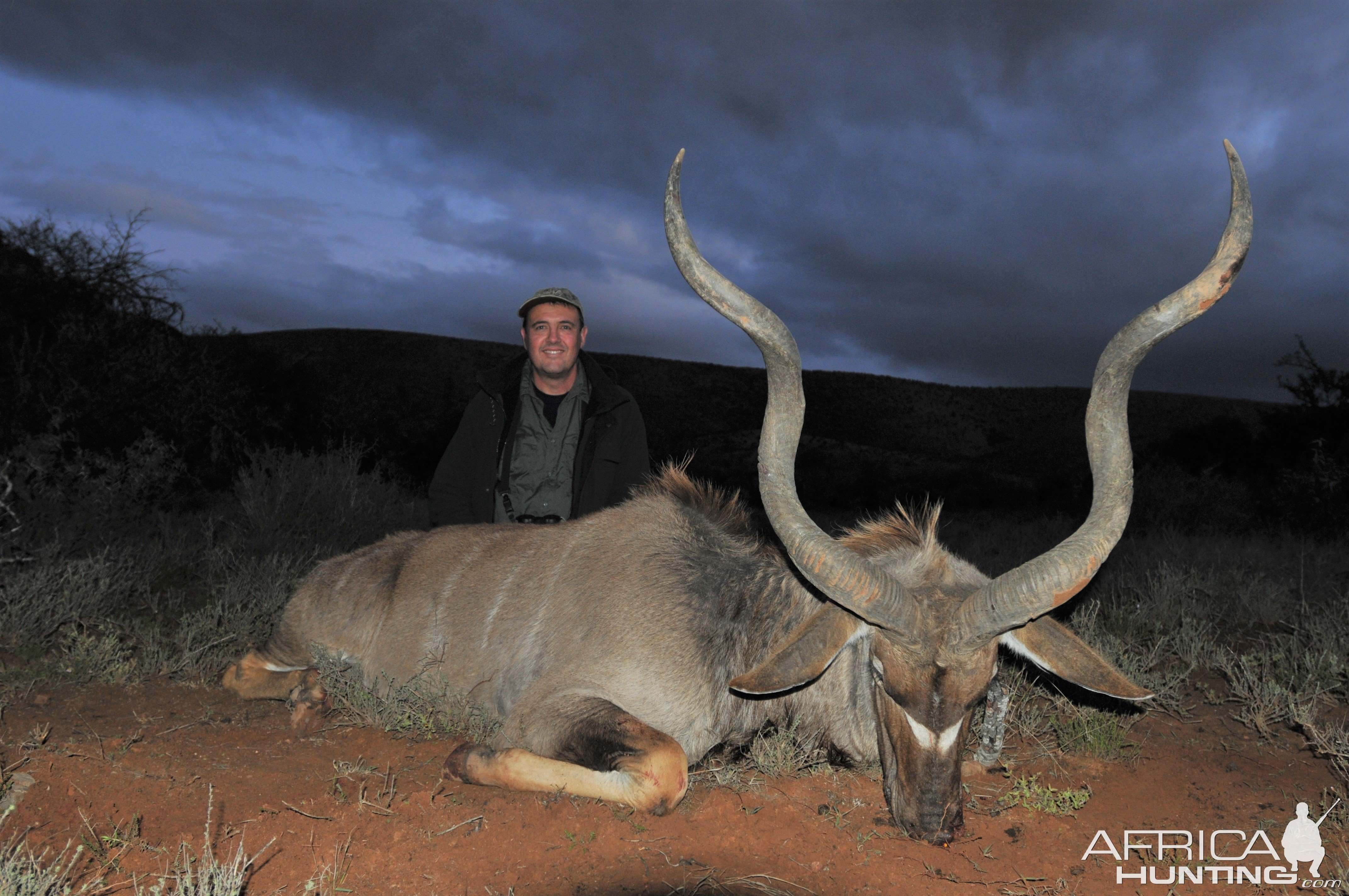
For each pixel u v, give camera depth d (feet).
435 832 9.83
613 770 10.75
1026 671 16.05
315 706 13.35
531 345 16.60
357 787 10.99
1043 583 9.29
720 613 11.94
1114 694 10.04
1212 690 16.67
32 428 31.71
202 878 7.89
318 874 8.88
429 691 13.48
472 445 17.21
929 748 9.89
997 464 207.62
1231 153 9.36
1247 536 41.37
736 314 9.91
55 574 18.53
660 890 8.99
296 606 15.29
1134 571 28.12
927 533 11.29
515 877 9.09
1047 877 9.82
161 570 22.52
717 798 11.06
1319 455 45.62
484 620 13.32
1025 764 13.24
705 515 13.12
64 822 9.76
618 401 17.01
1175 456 69.51
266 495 28.71
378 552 15.26
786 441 10.27
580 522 13.71
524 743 11.66
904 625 9.73
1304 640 19.30
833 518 59.47
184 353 39.50
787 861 9.71
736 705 11.86
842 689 11.50
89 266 37.45
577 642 12.12
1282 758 13.66
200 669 15.93
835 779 11.92
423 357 228.43
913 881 9.49
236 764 11.68
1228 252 9.28
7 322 34.71
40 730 12.45
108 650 15.60
